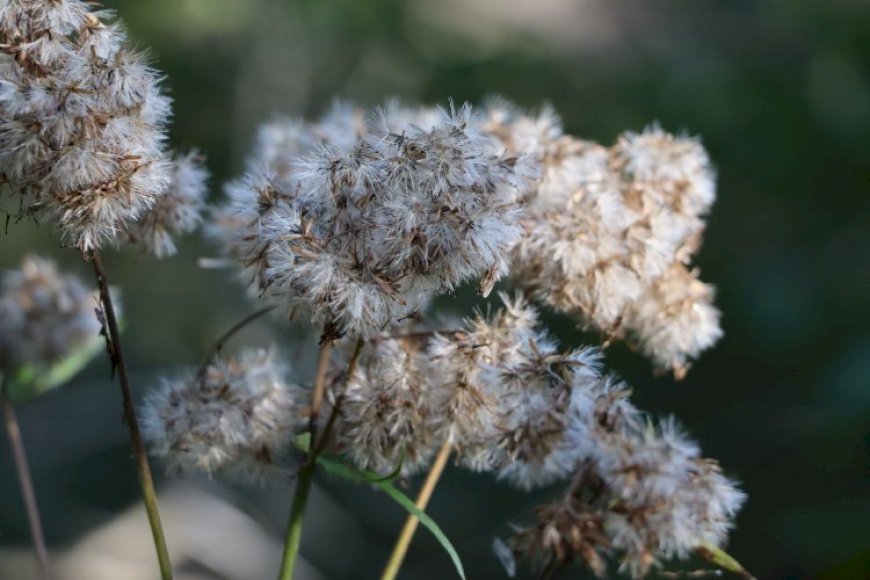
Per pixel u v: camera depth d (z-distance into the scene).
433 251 0.42
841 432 0.99
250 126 1.39
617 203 0.47
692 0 1.39
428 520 0.43
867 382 0.96
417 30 1.38
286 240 0.42
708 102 1.25
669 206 0.48
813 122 1.23
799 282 1.19
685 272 0.48
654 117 1.25
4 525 1.17
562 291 0.46
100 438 1.27
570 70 1.32
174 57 1.36
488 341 0.45
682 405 1.17
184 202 0.47
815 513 0.97
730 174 1.24
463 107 0.44
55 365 0.56
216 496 1.10
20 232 1.27
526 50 1.34
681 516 0.42
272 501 1.20
